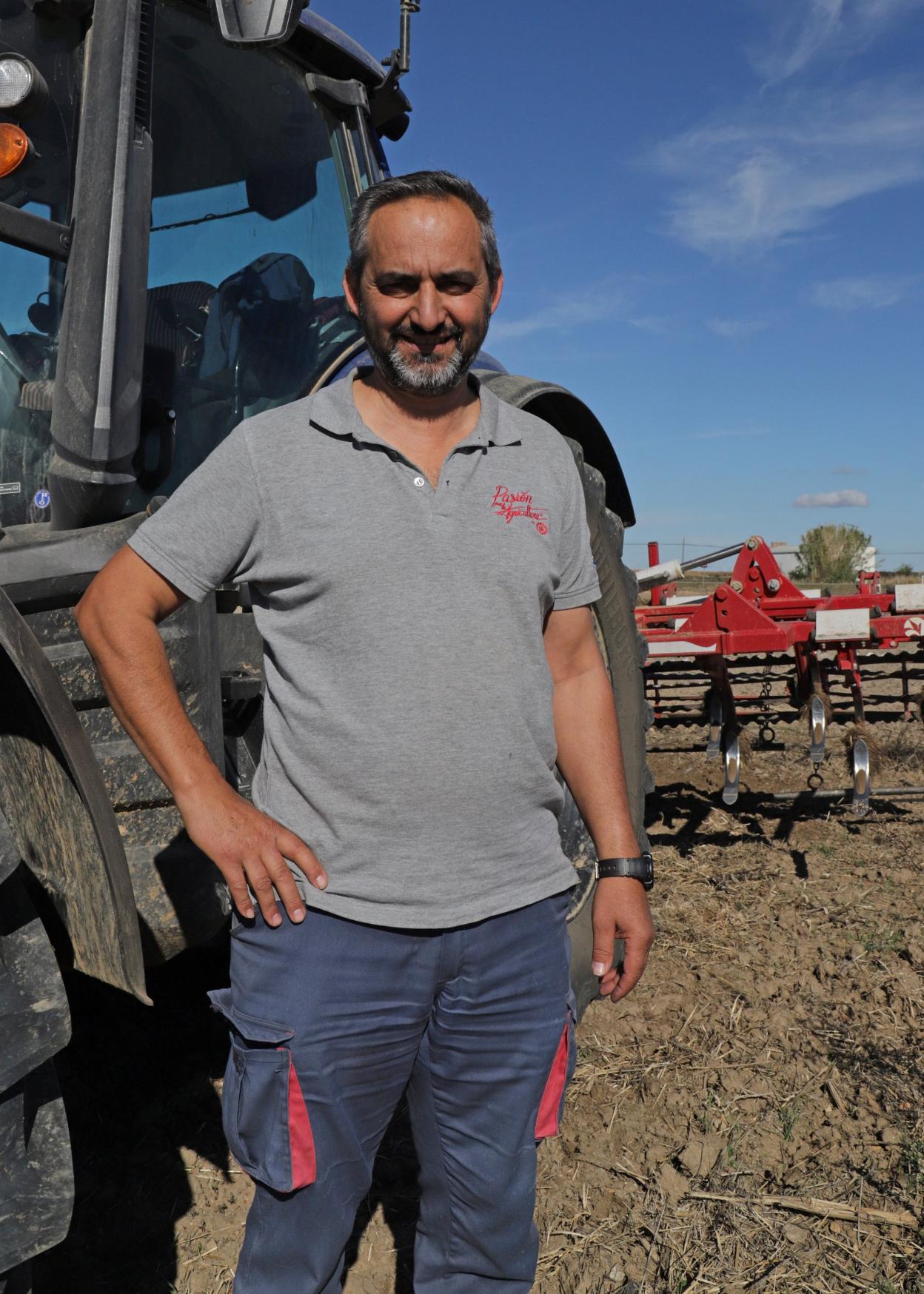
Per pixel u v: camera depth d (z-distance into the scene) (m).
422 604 1.53
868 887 4.49
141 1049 3.19
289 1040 1.56
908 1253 2.31
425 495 1.56
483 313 1.59
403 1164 2.69
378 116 3.31
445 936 1.60
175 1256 2.34
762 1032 3.29
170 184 2.66
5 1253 1.47
